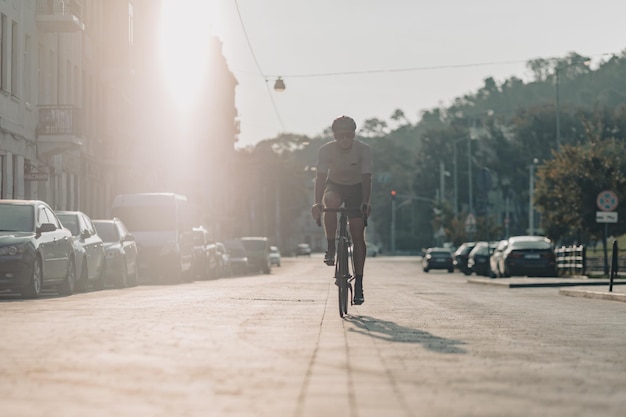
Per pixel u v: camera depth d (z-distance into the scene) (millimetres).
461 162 168625
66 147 46969
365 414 7086
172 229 43562
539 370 9773
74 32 51531
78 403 7500
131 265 36031
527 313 19250
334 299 21797
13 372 9078
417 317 16922
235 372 9180
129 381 8602
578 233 58562
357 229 15773
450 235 107500
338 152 15586
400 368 9625
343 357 10359
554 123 140875
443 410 7301
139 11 68562
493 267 56125
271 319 15133
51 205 49312
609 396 8188
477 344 12148
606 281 40438
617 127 127375
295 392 8062
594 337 13586
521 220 147500
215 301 20250
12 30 42906
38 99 47125
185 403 7523
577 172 56625
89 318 14836
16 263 22828
